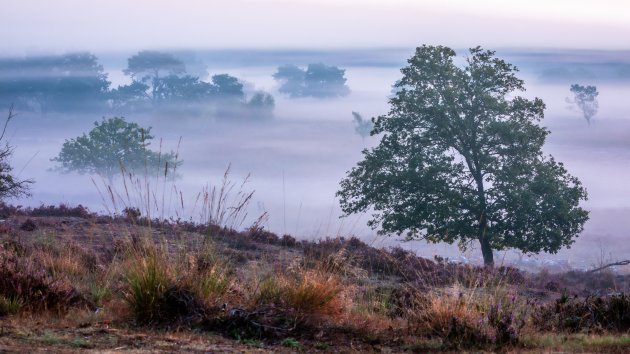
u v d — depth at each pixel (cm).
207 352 646
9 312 793
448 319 827
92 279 1105
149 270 794
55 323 745
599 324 907
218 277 855
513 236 3997
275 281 889
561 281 2352
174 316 778
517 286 1525
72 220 1958
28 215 2119
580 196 4144
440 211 3950
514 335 790
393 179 4094
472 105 4325
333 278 917
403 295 1092
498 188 4166
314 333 778
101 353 607
